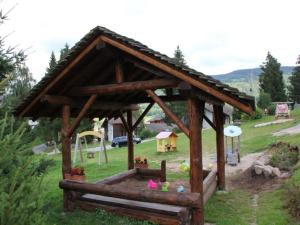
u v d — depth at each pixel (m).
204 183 9.41
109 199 8.95
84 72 8.91
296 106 56.00
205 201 9.30
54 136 28.47
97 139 51.41
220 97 6.91
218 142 11.33
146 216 7.89
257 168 12.38
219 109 11.25
